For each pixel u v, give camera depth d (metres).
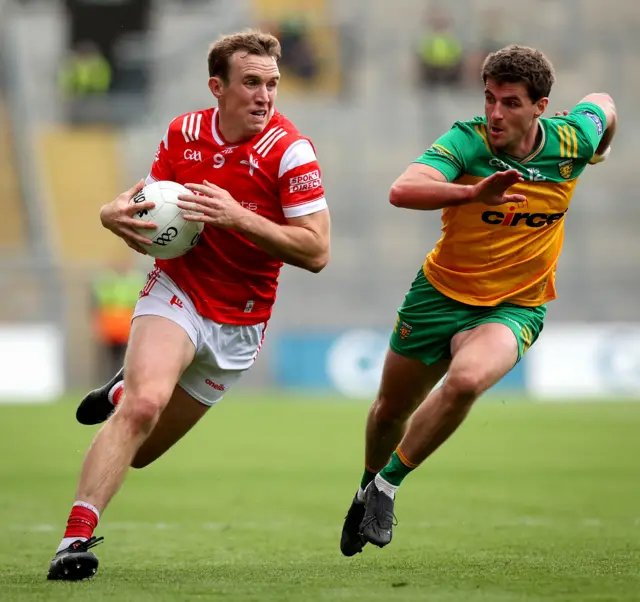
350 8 112.00
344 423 59.34
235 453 46.53
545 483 36.66
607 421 60.97
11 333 80.06
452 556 21.44
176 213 18.81
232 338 19.97
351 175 98.25
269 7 111.75
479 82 105.81
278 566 20.19
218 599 15.66
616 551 21.80
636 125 104.62
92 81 102.06
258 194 19.27
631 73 109.94
